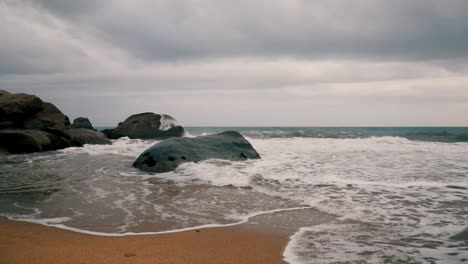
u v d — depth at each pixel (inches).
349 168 382.0
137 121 1058.1
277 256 151.9
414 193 265.6
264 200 258.2
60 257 150.6
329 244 164.9
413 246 160.2
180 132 1085.1
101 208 236.2
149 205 245.0
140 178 352.8
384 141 751.1
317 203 243.9
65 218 212.2
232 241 172.4
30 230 188.9
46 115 975.6
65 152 637.3
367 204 237.9
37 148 644.1
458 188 278.7
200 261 147.9
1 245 165.3
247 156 458.3
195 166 386.6
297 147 658.2
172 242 171.2
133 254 155.1
